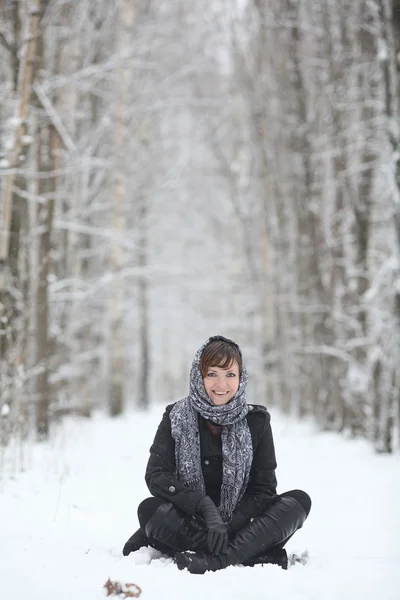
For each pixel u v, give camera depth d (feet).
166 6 77.56
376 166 45.73
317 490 24.35
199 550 12.64
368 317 49.19
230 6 77.46
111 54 62.23
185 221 118.21
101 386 90.89
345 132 51.72
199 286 112.78
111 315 69.41
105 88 69.82
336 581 11.98
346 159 52.26
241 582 11.57
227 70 87.10
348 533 17.04
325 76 54.70
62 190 53.72
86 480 24.52
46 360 38.17
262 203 80.48
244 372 12.92
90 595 10.90
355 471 29.27
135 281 86.89
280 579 11.83
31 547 13.76
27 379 33.76
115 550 14.07
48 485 22.47
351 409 45.88
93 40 56.03
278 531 12.59
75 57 51.78
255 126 75.61
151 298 116.26
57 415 51.83
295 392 86.63
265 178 76.13
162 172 85.35
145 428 51.52
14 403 31.09
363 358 48.21
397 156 36.09
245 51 76.79
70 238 57.52
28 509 18.12
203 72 88.07
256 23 74.13
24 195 34.71
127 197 77.46
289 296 79.92
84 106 62.44
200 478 12.96
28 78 33.76
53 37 49.19
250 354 95.81
